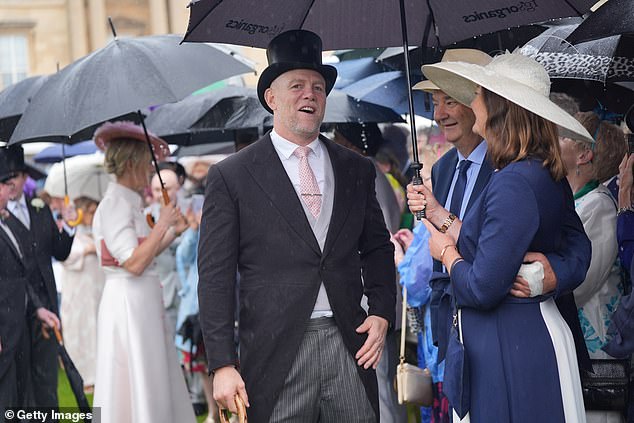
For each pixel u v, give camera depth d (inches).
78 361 495.8
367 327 203.0
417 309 267.4
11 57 1914.4
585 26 202.8
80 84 278.1
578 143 229.0
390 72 331.9
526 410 178.2
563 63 223.1
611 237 222.7
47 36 1909.4
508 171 179.6
